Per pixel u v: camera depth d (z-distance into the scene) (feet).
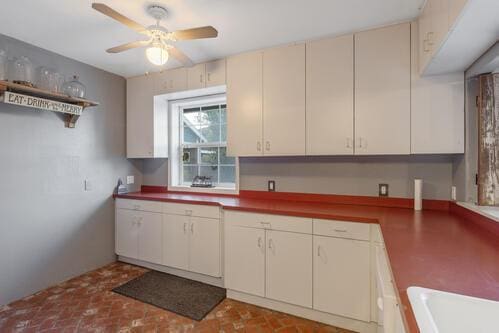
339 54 7.41
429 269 3.40
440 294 2.78
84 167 9.70
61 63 8.89
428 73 6.32
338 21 6.74
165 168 11.65
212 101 10.85
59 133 8.91
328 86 7.54
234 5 6.08
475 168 6.15
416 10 6.21
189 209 8.96
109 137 10.63
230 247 7.87
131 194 10.70
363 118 7.14
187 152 11.68
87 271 9.75
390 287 3.63
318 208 7.49
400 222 5.86
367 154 7.11
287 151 8.08
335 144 7.47
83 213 9.66
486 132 5.86
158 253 9.67
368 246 6.22
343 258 6.46
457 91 6.28
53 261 8.71
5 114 7.55
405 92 6.70
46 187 8.55
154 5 6.08
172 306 7.45
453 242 4.50
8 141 7.63
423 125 6.55
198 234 8.80
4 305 7.47
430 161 7.38
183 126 11.79
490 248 4.20
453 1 4.00
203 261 8.71
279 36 7.56
